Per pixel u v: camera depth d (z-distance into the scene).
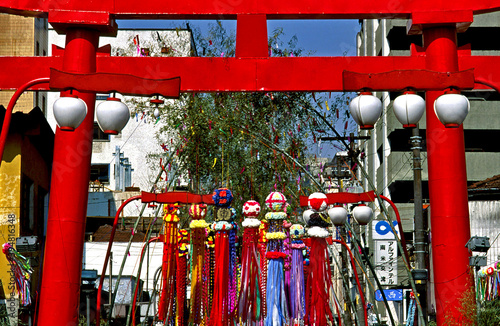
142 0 10.76
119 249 32.25
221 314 12.83
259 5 10.85
